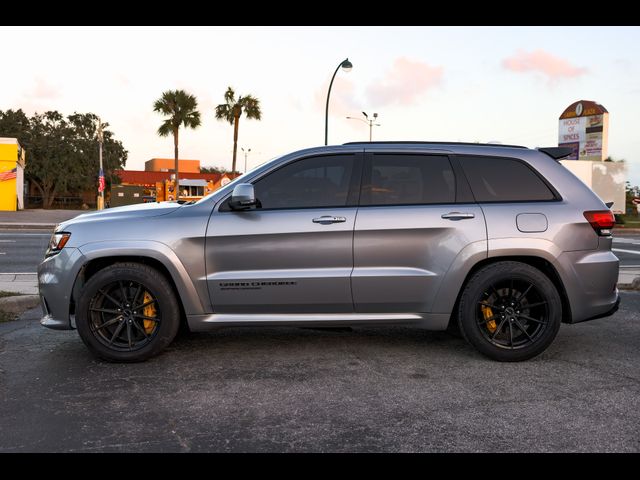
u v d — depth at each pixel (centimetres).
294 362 466
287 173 477
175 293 469
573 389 402
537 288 459
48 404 373
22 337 545
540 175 482
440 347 511
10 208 3891
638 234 2625
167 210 473
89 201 6197
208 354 488
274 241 459
